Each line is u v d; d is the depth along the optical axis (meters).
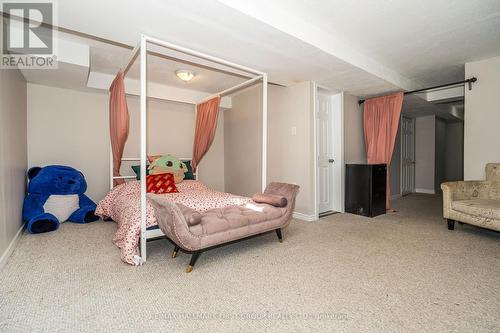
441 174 7.02
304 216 3.73
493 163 3.12
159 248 2.47
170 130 4.59
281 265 2.08
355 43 2.81
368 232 3.02
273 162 4.23
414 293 1.64
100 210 3.34
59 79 3.27
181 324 1.34
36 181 3.08
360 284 1.76
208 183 5.21
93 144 3.91
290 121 3.93
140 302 1.54
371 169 3.88
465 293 1.63
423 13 2.21
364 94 4.35
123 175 4.11
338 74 3.30
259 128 4.53
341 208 4.23
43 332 1.27
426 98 4.65
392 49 2.96
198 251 2.01
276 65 2.99
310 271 1.97
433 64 3.43
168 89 4.30
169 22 2.06
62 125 3.67
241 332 1.29
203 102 4.12
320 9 2.16
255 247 2.52
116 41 2.41
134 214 2.33
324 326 1.33
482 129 3.24
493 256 2.23
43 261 2.11
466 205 2.82
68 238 2.70
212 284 1.77
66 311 1.44
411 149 6.41
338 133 4.27
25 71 2.97
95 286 1.72
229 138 5.26
